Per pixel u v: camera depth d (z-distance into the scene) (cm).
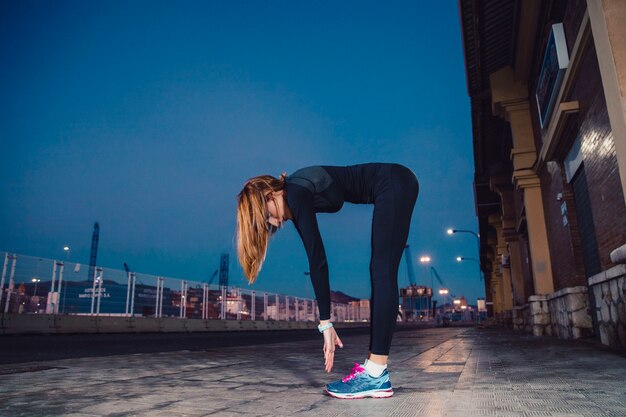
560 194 736
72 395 244
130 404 214
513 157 977
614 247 494
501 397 203
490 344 642
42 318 1290
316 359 475
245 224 205
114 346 816
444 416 166
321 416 173
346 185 224
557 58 612
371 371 213
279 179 219
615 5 397
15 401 226
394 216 216
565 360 367
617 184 466
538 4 747
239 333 1842
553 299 815
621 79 384
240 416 180
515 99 1000
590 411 168
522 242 1320
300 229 206
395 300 215
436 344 699
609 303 475
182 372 359
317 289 207
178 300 1978
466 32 932
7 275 1303
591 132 539
